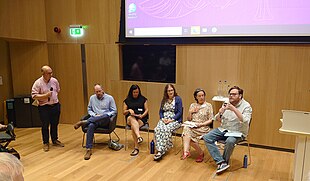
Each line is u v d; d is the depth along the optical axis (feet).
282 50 13.11
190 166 11.95
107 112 14.11
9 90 18.67
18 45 18.08
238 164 12.16
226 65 14.35
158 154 12.46
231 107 11.40
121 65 17.11
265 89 13.73
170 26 15.24
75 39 17.54
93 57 17.42
